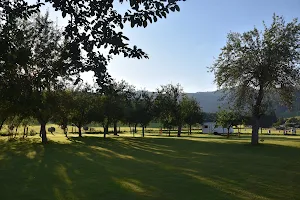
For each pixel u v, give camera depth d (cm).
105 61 652
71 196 1171
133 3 512
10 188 1309
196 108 8569
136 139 5188
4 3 611
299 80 3597
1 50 577
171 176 1608
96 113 5566
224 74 3844
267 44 3591
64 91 4281
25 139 5016
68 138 5403
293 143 4134
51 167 1928
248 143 4119
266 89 3794
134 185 1373
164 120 6919
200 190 1280
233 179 1530
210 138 5697
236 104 3853
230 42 3844
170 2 520
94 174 1667
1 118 3672
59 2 592
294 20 3647
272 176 1622
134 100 6425
